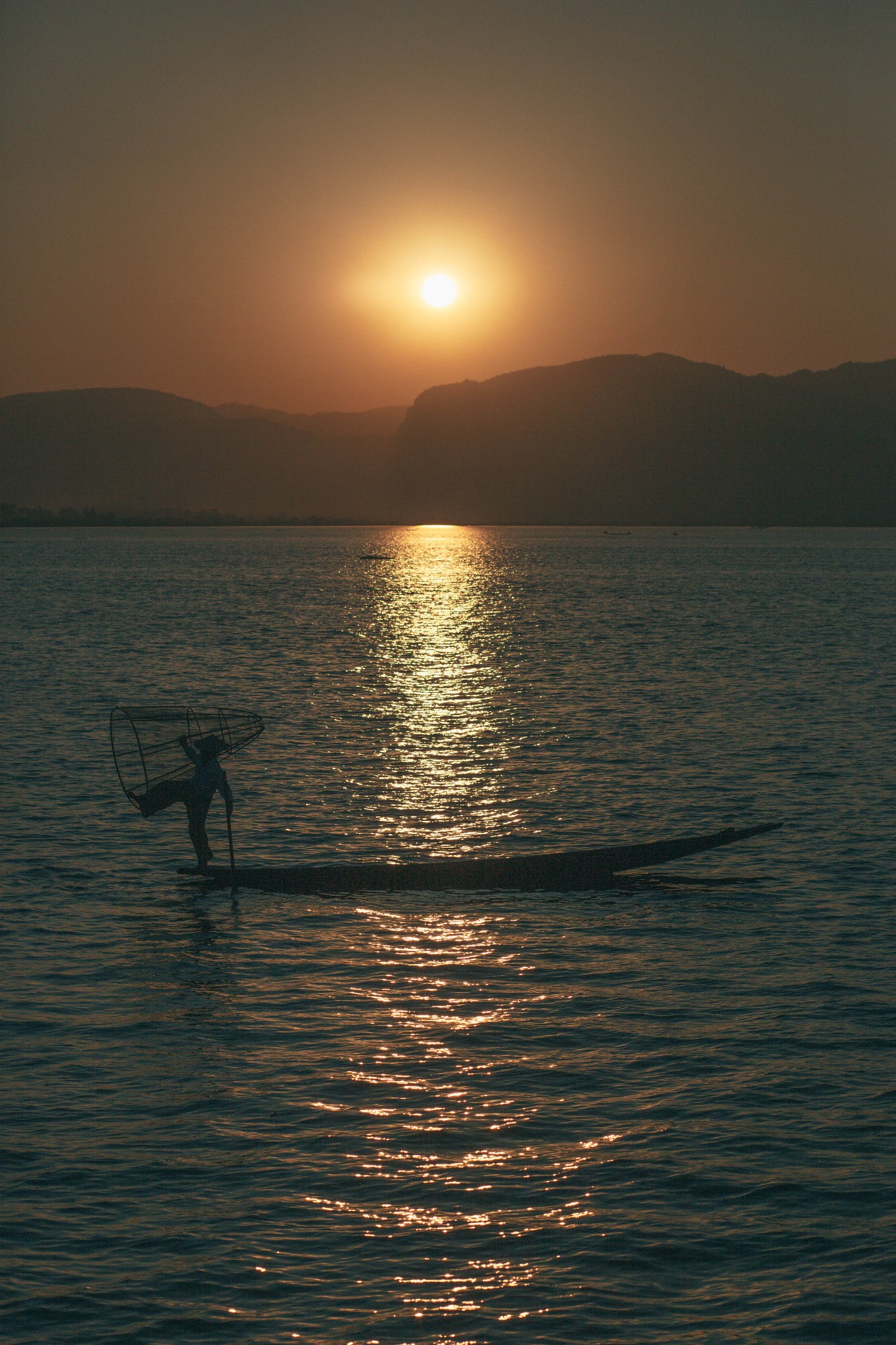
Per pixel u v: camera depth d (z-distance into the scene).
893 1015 15.67
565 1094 13.44
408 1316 9.66
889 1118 12.85
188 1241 10.62
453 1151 12.17
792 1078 13.84
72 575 156.88
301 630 78.50
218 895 21.28
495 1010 15.91
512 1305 9.81
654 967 17.59
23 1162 11.89
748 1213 11.09
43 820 26.39
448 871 22.14
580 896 21.42
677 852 22.52
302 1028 15.29
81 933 19.09
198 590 125.31
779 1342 9.38
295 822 26.75
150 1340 9.37
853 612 95.69
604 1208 11.18
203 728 23.80
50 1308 9.72
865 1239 10.66
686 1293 9.97
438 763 33.34
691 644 68.69
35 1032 15.11
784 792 29.44
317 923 19.78
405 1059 14.34
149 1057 14.37
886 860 23.38
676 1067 14.12
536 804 28.47
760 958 17.97
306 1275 10.18
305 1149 12.20
